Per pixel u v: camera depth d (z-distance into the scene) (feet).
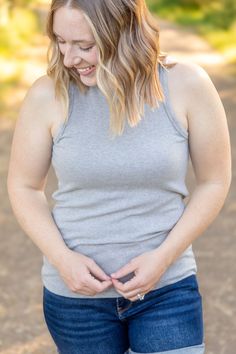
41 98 7.34
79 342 7.77
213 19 71.92
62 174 7.40
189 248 7.83
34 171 7.59
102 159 7.20
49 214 7.70
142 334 7.56
